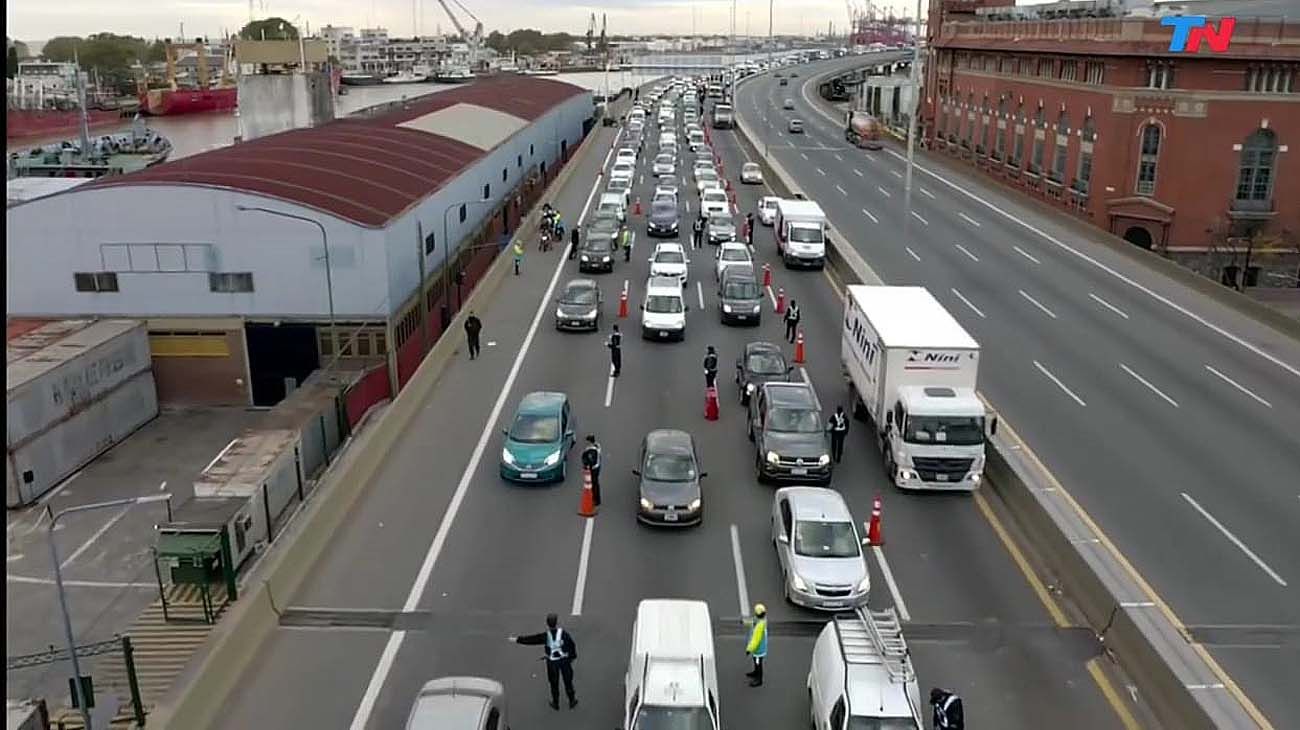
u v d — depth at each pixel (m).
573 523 23.23
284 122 75.19
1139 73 61.19
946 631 18.94
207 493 23.44
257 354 38.22
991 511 24.14
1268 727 16.30
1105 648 18.47
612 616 19.39
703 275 47.59
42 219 36.69
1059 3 95.31
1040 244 55.56
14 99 165.75
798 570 19.58
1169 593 20.31
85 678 16.58
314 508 22.19
